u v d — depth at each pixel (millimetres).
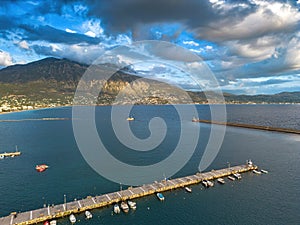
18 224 71125
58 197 89312
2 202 85875
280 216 76125
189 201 86188
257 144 172500
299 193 91188
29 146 167500
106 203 83188
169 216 77188
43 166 121000
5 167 123875
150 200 86938
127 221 74875
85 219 75812
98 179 105250
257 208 80875
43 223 73500
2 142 180875
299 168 119438
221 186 98250
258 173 112062
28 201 86500
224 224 72625
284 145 169125
